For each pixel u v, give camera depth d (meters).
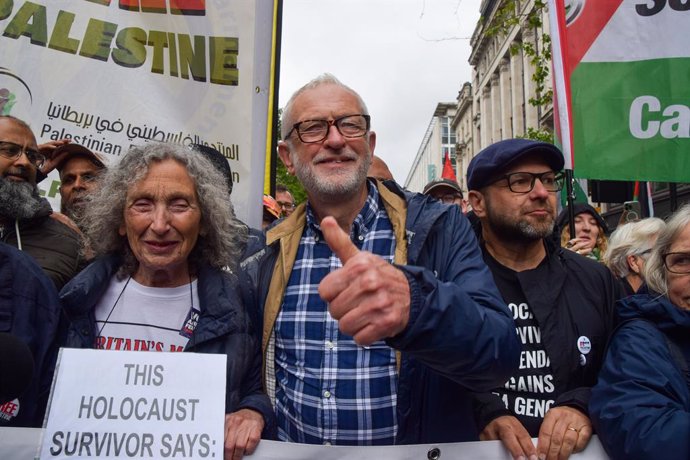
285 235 2.03
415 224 1.89
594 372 2.04
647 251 3.03
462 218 1.94
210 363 1.64
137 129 2.96
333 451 1.65
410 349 1.38
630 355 1.76
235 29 3.15
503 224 2.23
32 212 2.36
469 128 49.59
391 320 1.29
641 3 3.23
